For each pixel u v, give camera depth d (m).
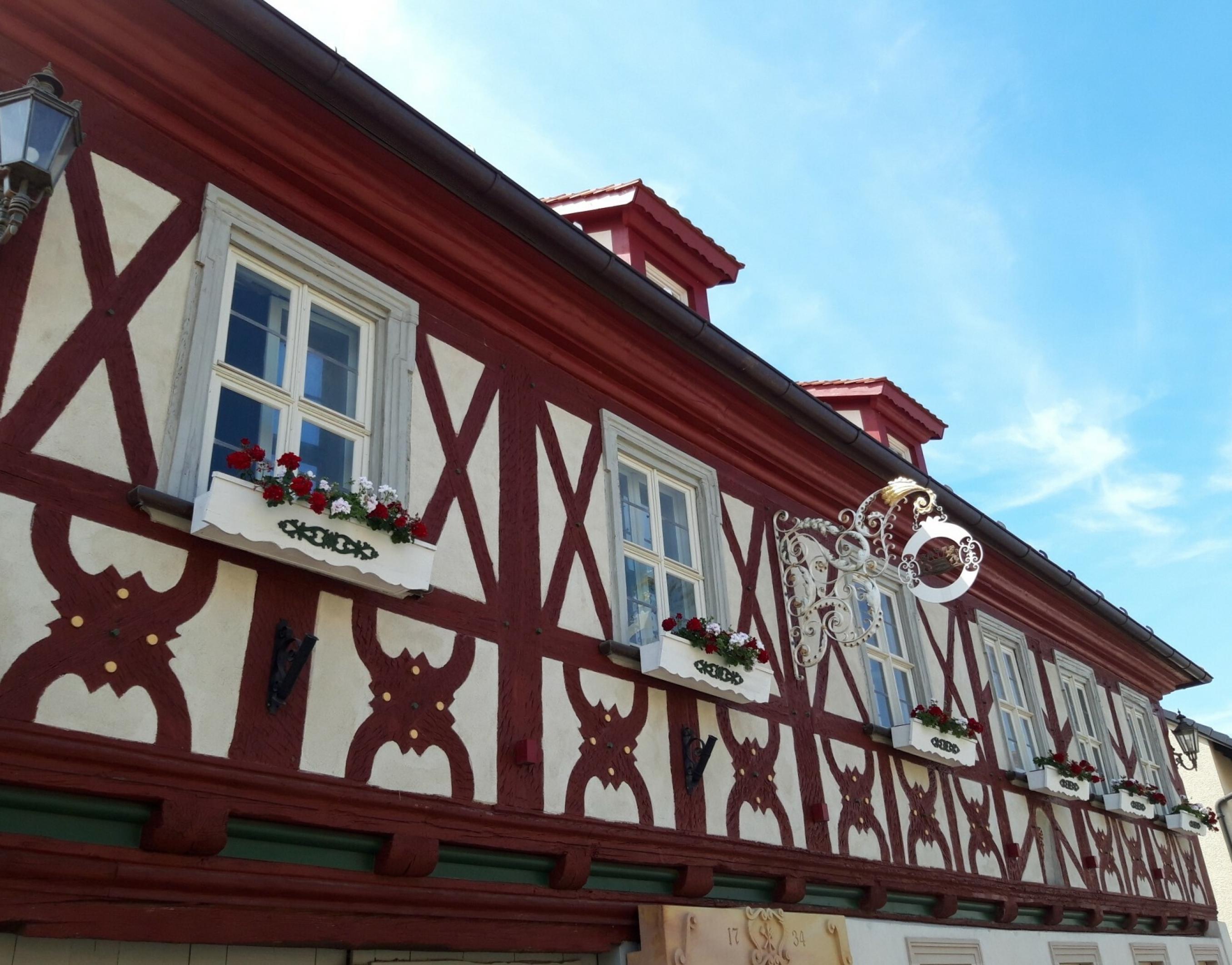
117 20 5.11
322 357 5.75
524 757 5.58
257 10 5.20
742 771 7.07
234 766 4.41
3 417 4.22
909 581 7.73
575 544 6.58
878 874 7.87
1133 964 11.09
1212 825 13.65
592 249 6.74
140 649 4.31
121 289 4.80
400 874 4.90
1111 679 13.67
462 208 6.38
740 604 7.85
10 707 3.88
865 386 12.04
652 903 6.09
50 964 3.95
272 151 5.69
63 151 4.18
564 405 6.96
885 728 8.66
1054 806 10.88
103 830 4.09
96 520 4.35
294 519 4.71
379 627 5.22
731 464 8.45
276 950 4.61
